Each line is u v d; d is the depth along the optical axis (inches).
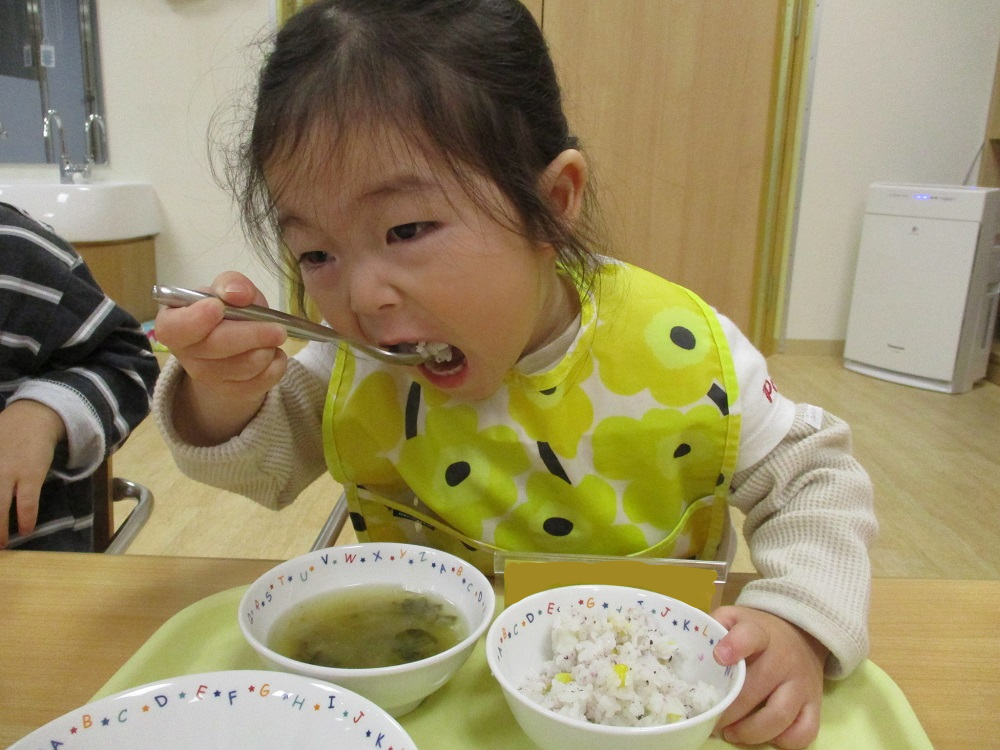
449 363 23.5
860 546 24.1
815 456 27.5
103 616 23.4
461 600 21.9
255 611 20.2
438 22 21.0
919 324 114.6
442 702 19.9
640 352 27.9
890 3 115.0
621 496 28.4
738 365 28.5
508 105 21.4
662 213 114.3
